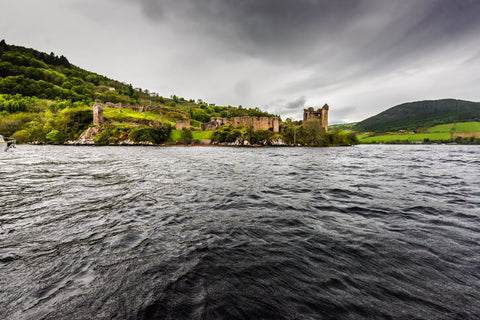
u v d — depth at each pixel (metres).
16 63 136.88
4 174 13.32
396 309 2.88
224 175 13.95
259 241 4.82
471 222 5.92
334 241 4.83
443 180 12.38
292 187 10.48
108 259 4.03
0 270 3.63
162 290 3.22
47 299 3.02
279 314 2.82
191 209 7.00
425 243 4.68
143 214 6.48
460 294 3.13
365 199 8.36
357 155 36.25
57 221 5.85
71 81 145.75
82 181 11.31
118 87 187.75
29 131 82.81
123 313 2.81
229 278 3.52
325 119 112.50
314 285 3.36
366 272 3.67
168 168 17.00
